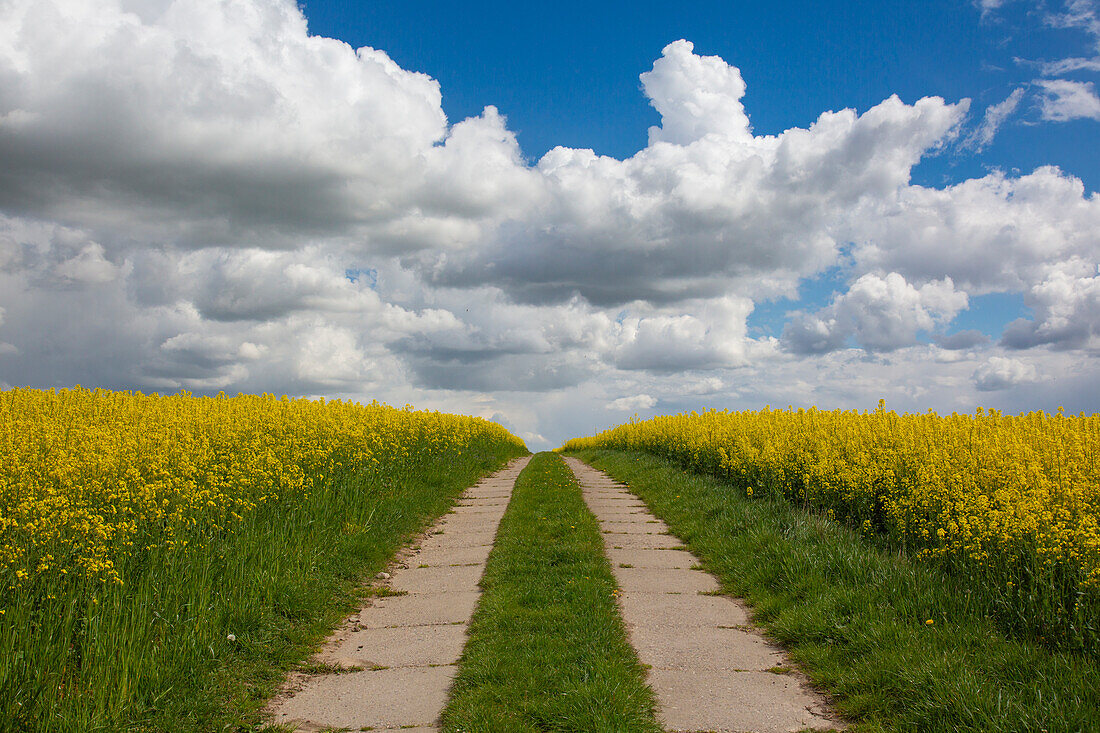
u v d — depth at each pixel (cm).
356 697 454
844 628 523
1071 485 595
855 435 1082
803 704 436
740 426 1458
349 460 1108
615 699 417
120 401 1027
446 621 608
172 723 400
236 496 743
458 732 392
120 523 539
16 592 450
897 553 698
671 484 1339
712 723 409
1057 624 471
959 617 517
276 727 406
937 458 784
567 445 5744
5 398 936
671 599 669
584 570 732
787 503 991
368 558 797
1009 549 541
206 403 1151
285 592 612
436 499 1214
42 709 377
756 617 613
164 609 507
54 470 551
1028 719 363
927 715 388
